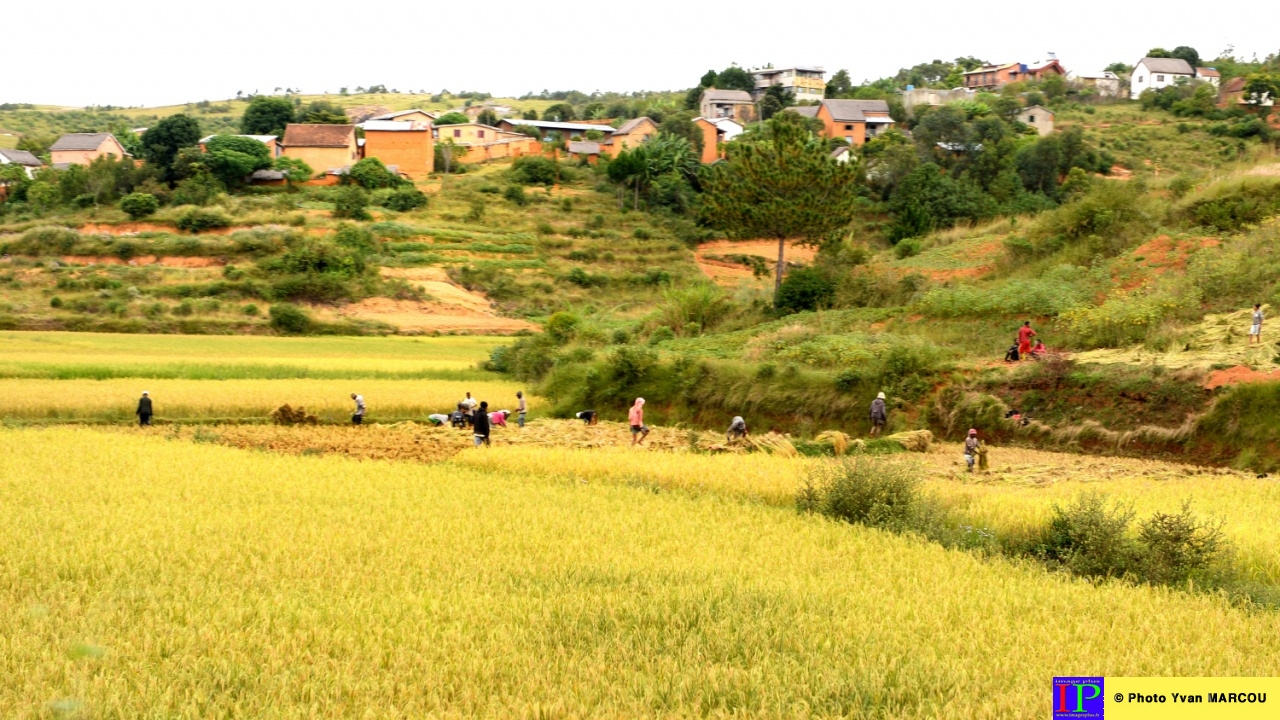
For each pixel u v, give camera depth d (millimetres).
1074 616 13836
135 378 44406
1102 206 52781
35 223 87438
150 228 86688
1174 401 31484
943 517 20000
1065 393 33875
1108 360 35188
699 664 11562
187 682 10727
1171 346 36000
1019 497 21828
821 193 57438
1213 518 18625
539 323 78750
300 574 15070
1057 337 40781
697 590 14578
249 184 100875
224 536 17312
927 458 31000
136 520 18344
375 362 53938
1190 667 11703
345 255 81000
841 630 12828
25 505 19969
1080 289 44781
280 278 77812
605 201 103625
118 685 10430
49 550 15812
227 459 26375
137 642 11758
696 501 21781
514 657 11570
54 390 38969
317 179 102750
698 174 104500
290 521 18641
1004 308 44312
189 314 70875
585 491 22578
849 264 57531
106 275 76875
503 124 129875
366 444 31922
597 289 87000
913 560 16844
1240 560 17234
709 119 122812
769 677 10977
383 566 15578
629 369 42094
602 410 41938
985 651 12195
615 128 131875
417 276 83438
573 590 14562
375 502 20703
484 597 13867
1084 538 17422
